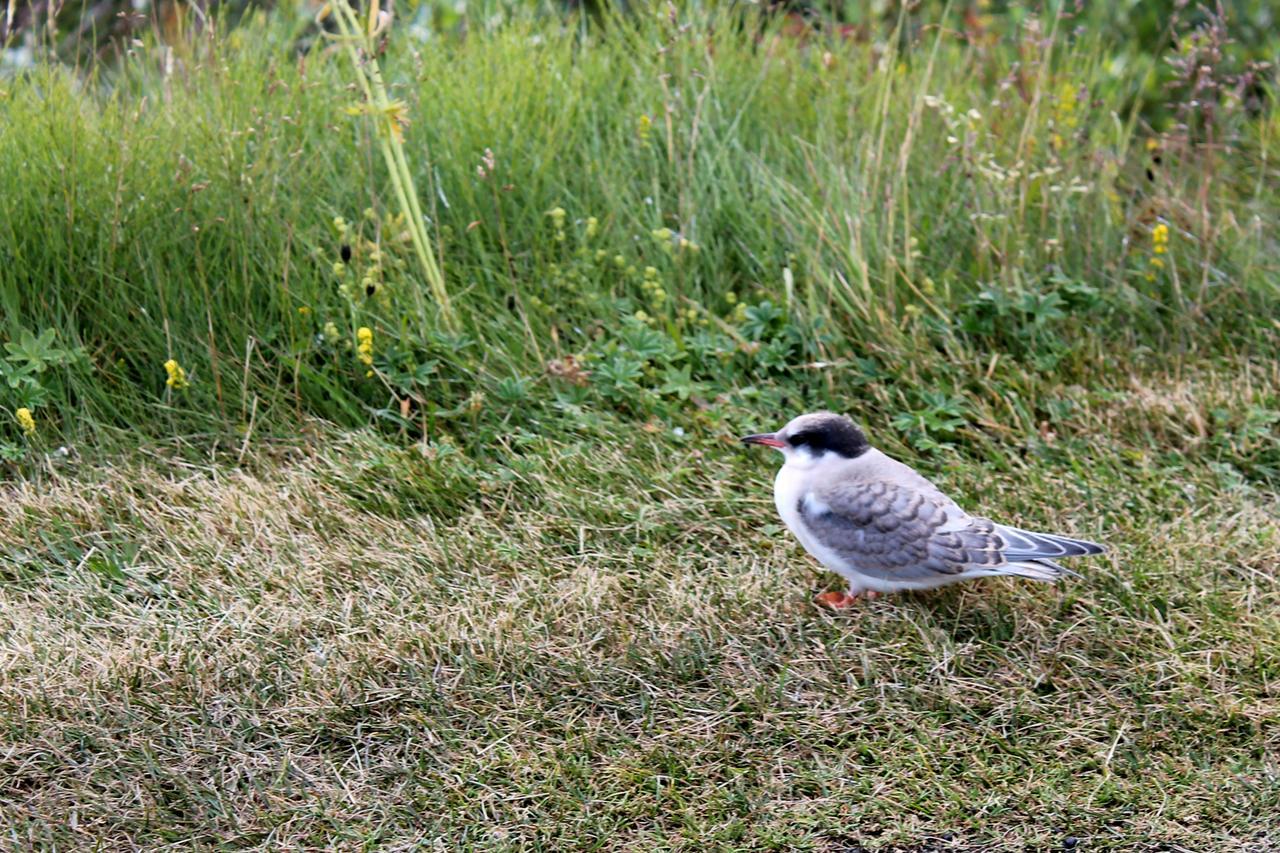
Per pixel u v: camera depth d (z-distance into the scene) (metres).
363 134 7.07
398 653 5.14
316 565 5.61
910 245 7.03
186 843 4.43
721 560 5.71
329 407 6.48
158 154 6.80
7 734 4.77
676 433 6.34
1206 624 5.28
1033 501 6.02
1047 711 4.94
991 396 6.62
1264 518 5.89
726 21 8.45
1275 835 4.43
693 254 7.12
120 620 5.34
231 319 6.60
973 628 5.29
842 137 7.79
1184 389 6.65
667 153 7.61
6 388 6.28
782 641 5.27
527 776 4.68
